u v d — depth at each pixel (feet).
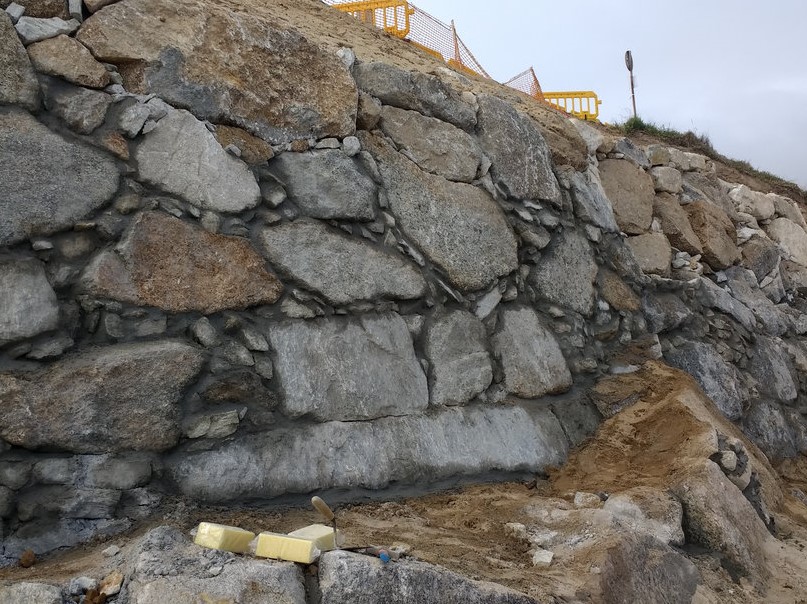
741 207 33.76
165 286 13.38
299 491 13.46
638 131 44.62
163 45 14.71
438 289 17.63
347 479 14.03
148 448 12.25
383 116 18.58
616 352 21.74
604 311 22.12
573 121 26.68
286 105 16.25
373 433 14.88
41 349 11.93
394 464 14.75
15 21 13.17
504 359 18.26
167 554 9.66
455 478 15.55
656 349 22.63
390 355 15.98
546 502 14.76
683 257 27.96
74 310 12.46
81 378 11.87
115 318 12.81
